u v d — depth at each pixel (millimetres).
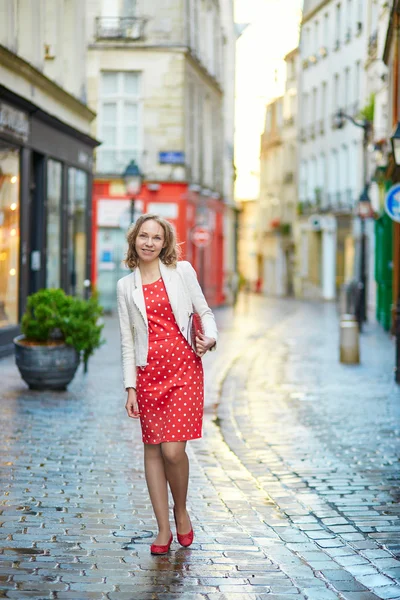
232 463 9633
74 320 13914
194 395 6352
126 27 39875
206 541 6738
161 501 6422
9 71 18500
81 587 5656
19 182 19672
